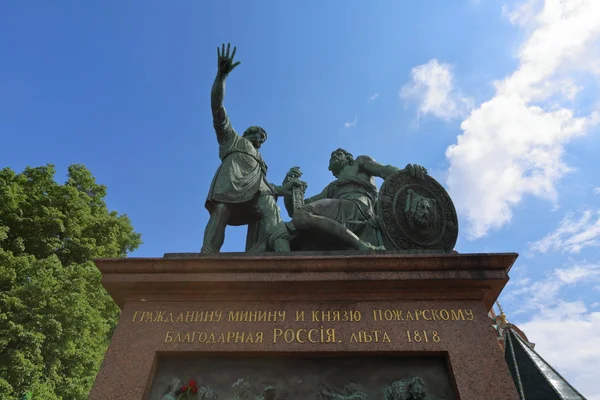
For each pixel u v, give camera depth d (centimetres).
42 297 1371
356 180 679
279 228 591
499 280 457
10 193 1628
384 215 557
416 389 393
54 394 1355
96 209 1995
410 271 463
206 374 419
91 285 1589
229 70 648
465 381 394
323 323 441
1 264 1435
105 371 413
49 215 1681
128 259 480
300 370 418
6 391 1190
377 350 419
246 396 401
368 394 400
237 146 669
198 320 451
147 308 465
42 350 1373
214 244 579
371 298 459
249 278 464
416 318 443
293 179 780
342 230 568
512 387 388
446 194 591
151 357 423
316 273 464
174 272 475
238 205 627
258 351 423
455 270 462
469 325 436
